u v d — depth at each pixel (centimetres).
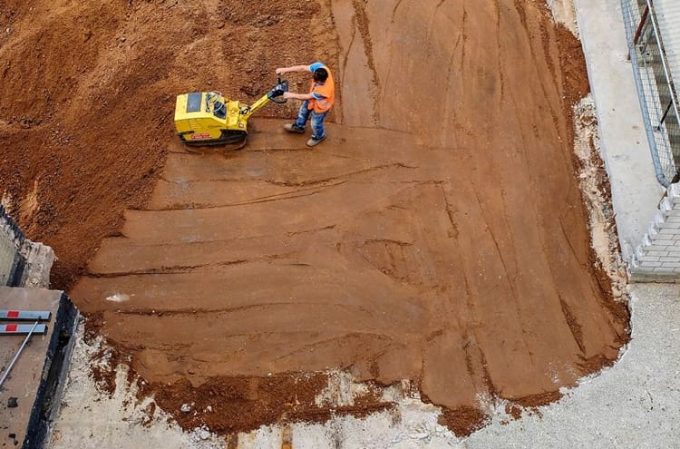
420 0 1277
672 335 922
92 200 1059
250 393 899
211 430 874
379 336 941
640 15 1159
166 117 1130
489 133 1116
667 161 1011
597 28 1203
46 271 974
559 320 952
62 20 1284
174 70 1186
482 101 1152
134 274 993
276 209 1046
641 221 998
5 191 1099
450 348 932
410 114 1138
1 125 1170
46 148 1127
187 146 1097
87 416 876
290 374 915
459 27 1239
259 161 1093
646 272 954
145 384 907
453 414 881
